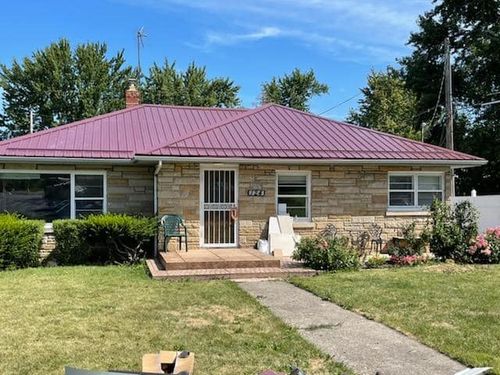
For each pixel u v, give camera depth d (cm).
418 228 1551
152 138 1598
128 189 1480
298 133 1605
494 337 646
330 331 687
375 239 1511
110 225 1298
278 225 1438
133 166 1481
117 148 1485
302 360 565
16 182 1406
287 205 1479
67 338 638
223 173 1423
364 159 1472
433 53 3588
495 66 3234
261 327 698
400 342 637
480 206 1794
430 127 3525
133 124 1708
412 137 3312
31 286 980
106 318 734
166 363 385
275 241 1400
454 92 3481
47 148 1416
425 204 1581
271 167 1452
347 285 997
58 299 860
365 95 3912
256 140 1503
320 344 629
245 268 1188
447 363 561
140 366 540
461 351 591
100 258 1380
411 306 818
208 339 638
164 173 1370
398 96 3522
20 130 4028
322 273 1164
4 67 4003
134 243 1356
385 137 1667
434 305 823
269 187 1451
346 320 745
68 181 1445
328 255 1208
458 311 781
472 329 683
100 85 4072
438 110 3538
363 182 1522
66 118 4053
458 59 3475
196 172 1389
